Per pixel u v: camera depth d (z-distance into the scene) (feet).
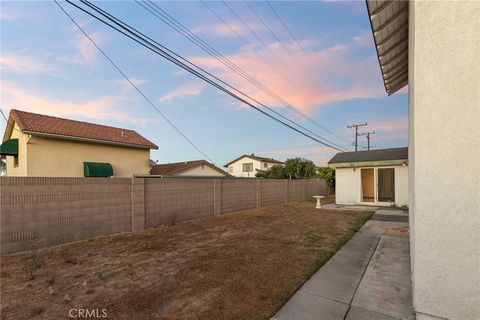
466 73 7.55
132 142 48.55
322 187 77.36
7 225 16.35
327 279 12.75
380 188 52.34
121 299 10.57
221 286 11.76
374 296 10.80
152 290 11.43
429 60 8.01
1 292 11.25
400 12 13.11
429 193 7.98
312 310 9.66
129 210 23.98
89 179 20.98
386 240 21.01
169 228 25.66
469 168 7.48
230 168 142.92
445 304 7.77
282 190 53.88
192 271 13.75
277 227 26.43
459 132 7.61
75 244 19.07
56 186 18.85
